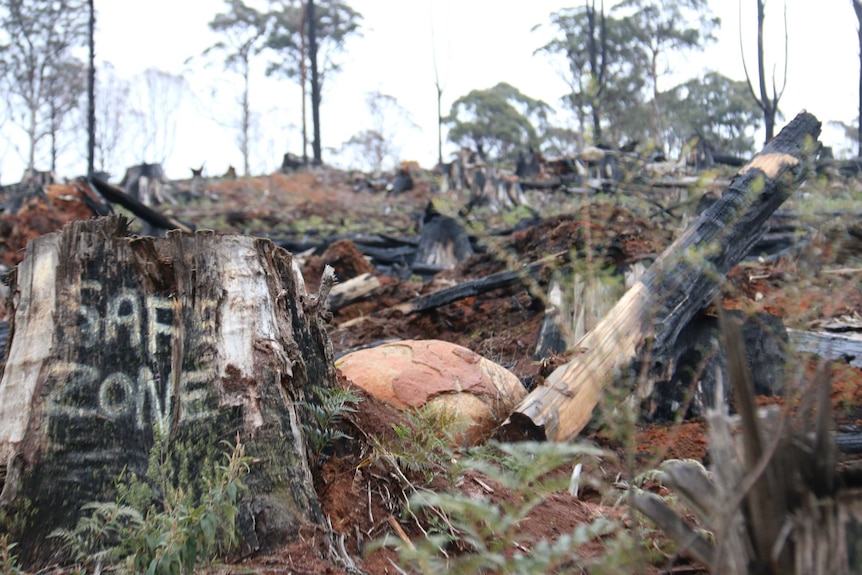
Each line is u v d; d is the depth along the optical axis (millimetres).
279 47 50969
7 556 2711
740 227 5543
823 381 1932
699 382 5398
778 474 1861
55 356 3324
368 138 53375
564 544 2287
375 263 15961
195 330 3412
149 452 3160
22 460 3053
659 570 2748
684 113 27688
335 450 3449
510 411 4719
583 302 5305
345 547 3051
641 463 4219
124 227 3643
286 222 22625
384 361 4887
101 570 2730
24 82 47938
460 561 2391
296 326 3680
